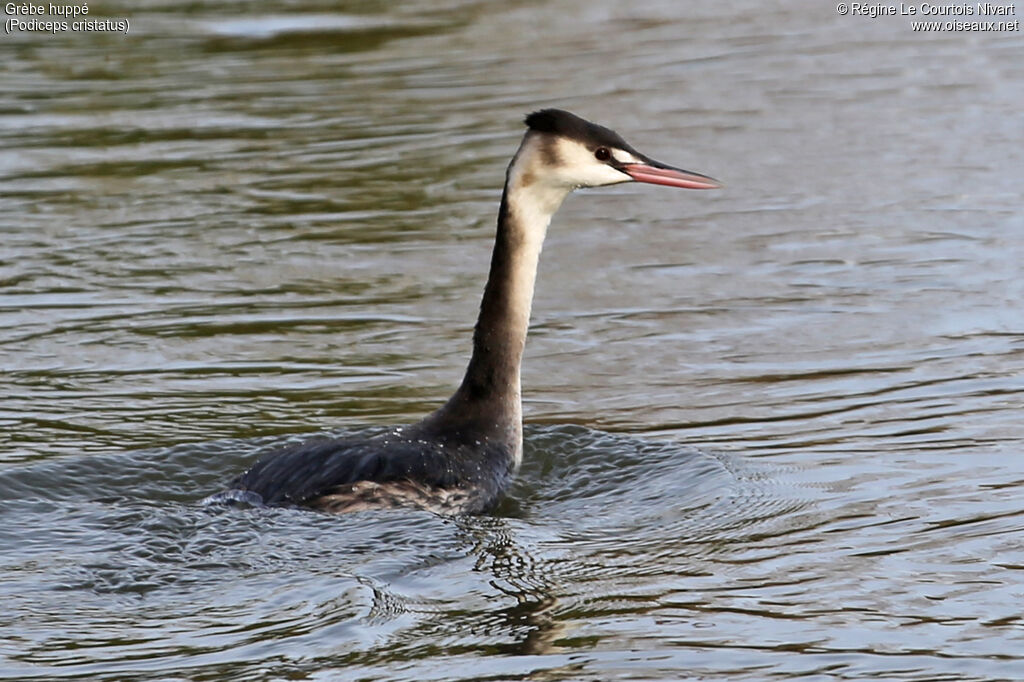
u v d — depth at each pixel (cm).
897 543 983
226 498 1025
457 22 2834
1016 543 977
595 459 1170
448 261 1703
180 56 2653
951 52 2562
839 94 2328
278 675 793
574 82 2411
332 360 1420
